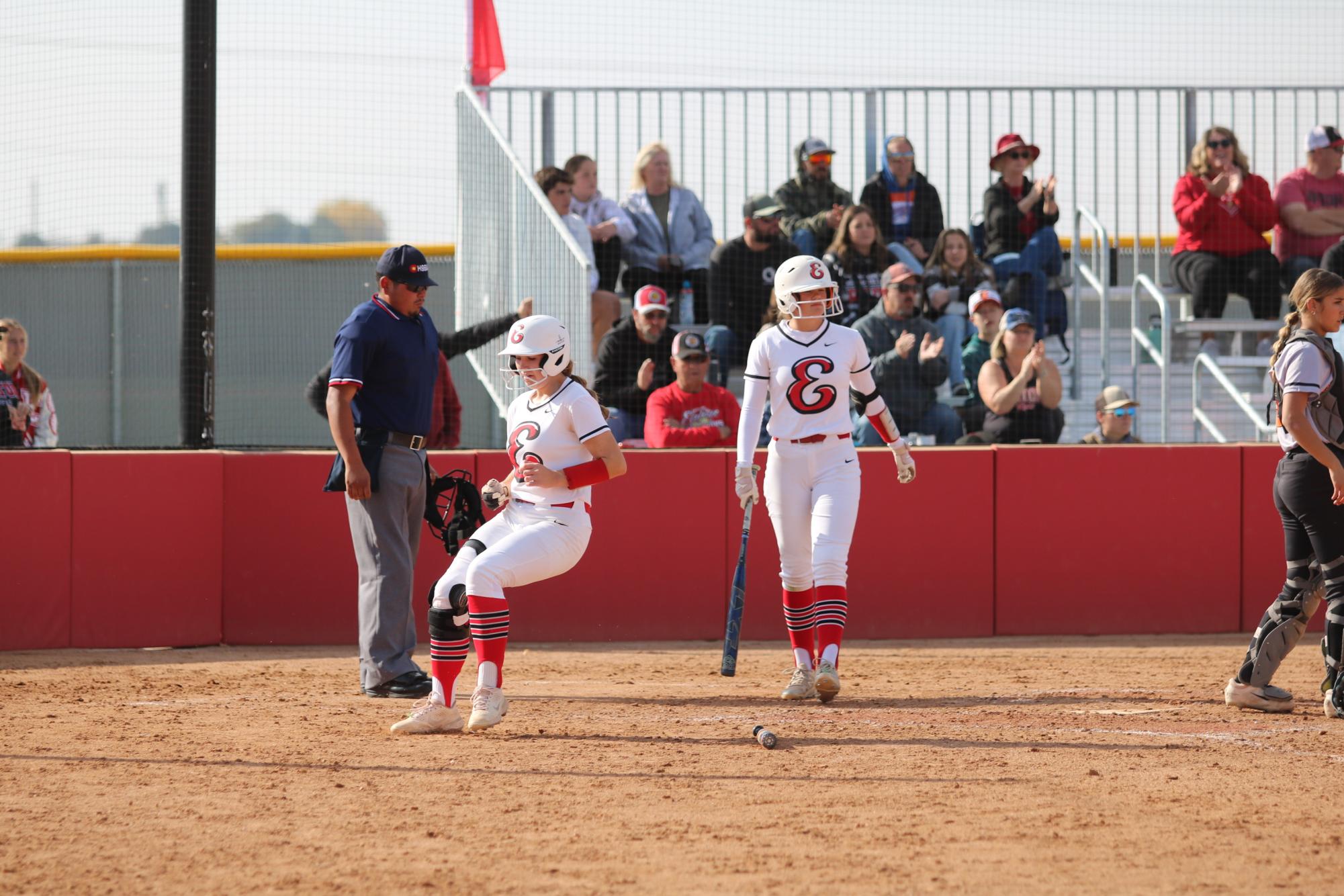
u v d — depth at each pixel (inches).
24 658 1212.5
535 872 531.2
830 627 923.4
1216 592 1421.0
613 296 1552.7
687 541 1369.3
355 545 987.9
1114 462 1411.2
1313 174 1708.9
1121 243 1865.2
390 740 794.2
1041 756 744.3
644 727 839.1
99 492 1279.5
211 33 1293.1
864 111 1659.7
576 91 1638.8
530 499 816.3
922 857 549.0
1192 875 526.0
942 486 1393.9
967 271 1635.1
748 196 1664.6
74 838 582.6
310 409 1788.9
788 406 939.3
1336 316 826.8
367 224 1718.8
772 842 571.5
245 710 911.7
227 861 548.7
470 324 1546.5
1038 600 1403.8
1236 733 815.7
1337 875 527.8
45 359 1781.5
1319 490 836.0
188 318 1321.4
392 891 510.0
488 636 810.8
